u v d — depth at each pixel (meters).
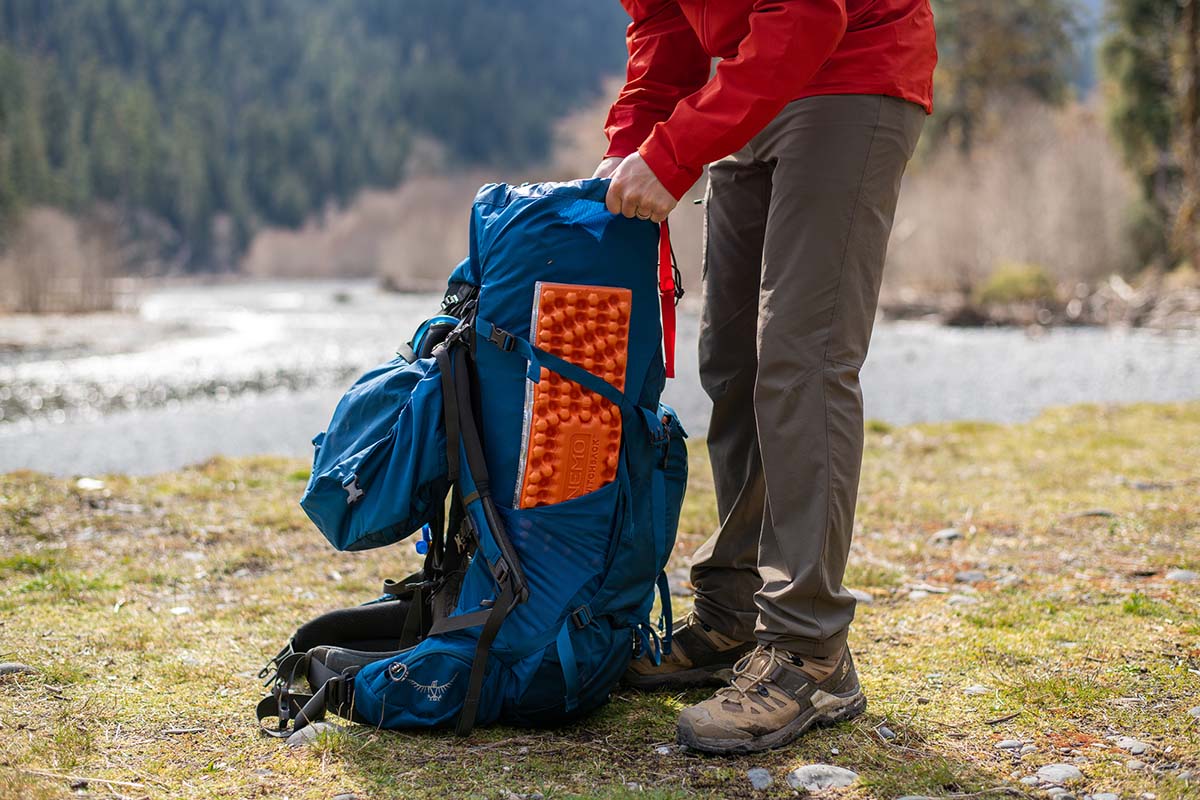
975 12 42.28
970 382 12.99
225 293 58.69
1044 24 42.44
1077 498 4.62
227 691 2.42
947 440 6.40
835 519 2.09
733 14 2.09
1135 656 2.62
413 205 99.50
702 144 1.99
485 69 165.12
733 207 2.33
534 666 2.12
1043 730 2.19
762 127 2.00
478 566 2.18
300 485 4.80
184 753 2.07
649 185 2.03
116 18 159.62
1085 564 3.55
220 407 12.16
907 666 2.58
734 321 2.36
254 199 127.44
